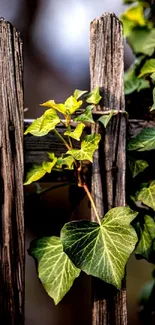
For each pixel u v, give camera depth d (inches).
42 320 55.8
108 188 23.2
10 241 21.6
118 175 23.4
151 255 25.3
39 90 60.0
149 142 23.7
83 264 20.6
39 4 59.3
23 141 22.0
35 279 55.0
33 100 59.6
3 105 21.5
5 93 21.5
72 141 23.7
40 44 60.2
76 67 60.5
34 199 26.8
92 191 23.1
